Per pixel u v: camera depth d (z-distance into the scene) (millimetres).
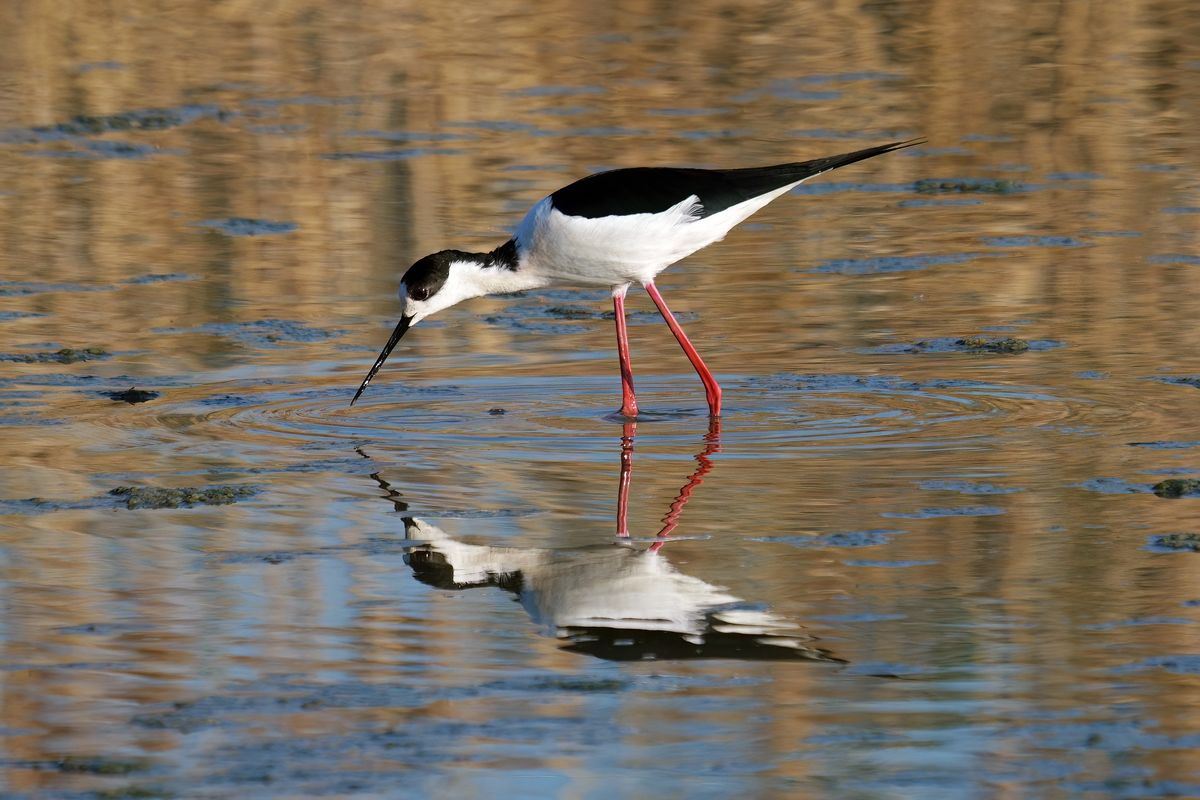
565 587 8344
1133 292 14727
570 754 6594
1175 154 20172
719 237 11938
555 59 25234
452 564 8727
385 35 26641
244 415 11758
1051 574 8375
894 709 6949
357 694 7164
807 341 13633
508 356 13445
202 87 23750
